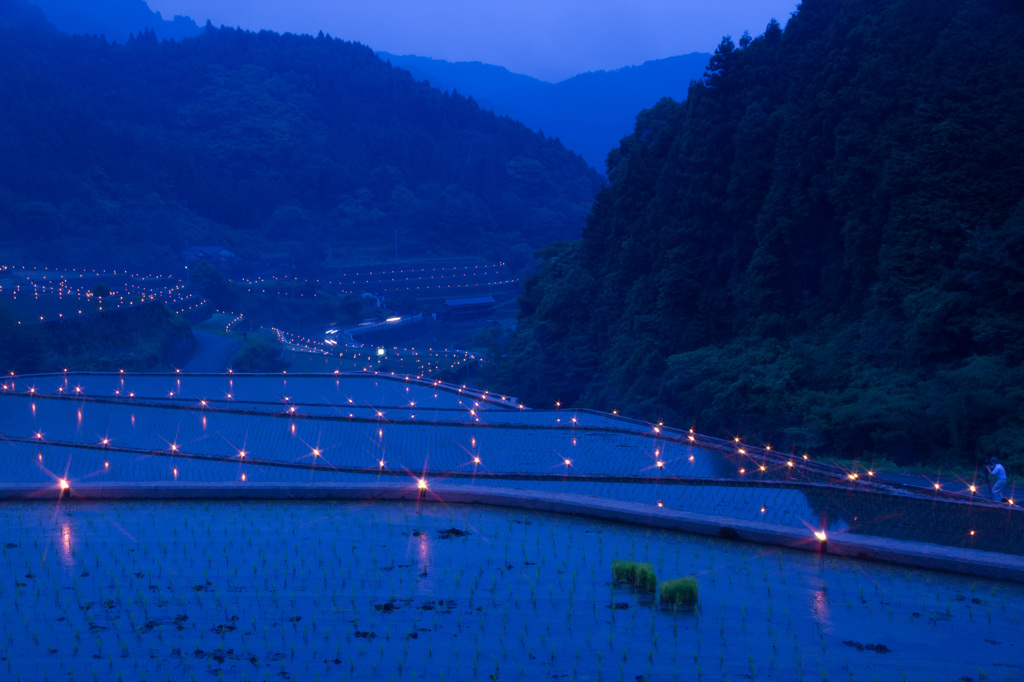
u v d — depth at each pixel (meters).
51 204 184.00
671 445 28.55
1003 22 43.56
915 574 10.66
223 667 7.77
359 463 25.62
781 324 47.09
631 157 68.25
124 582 10.19
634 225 63.25
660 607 9.38
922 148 41.59
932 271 40.06
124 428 31.72
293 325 157.00
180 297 138.25
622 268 62.41
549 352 67.94
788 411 39.81
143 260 180.50
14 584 10.12
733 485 19.95
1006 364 34.47
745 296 49.72
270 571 10.60
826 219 48.28
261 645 8.30
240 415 34.09
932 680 7.58
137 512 13.66
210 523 12.94
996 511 17.50
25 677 7.54
